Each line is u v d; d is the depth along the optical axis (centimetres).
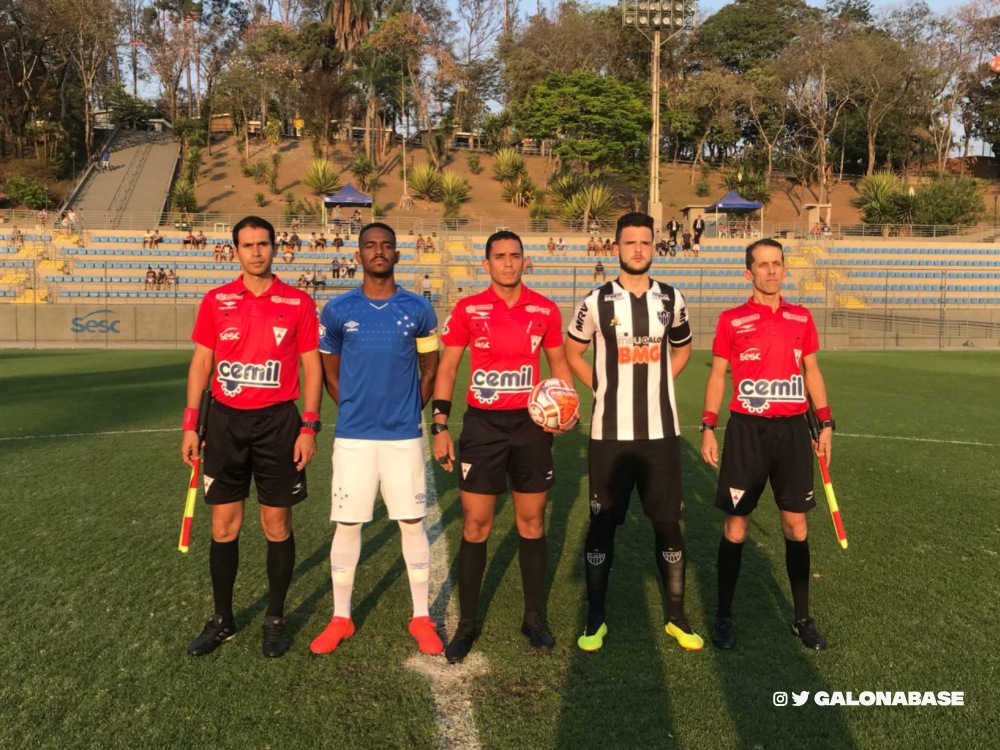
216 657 327
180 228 3378
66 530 497
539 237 3438
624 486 347
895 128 5419
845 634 349
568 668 318
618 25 5475
